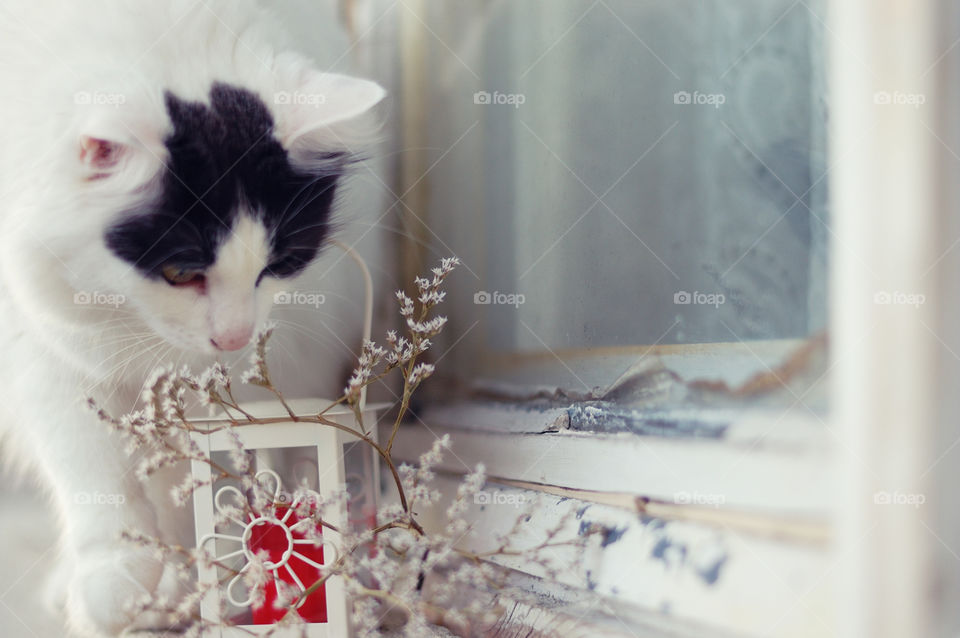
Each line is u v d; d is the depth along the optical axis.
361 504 1.05
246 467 0.89
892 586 0.67
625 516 0.94
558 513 1.02
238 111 1.11
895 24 0.67
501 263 1.26
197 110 1.08
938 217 0.66
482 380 1.29
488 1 1.27
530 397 1.21
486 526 1.10
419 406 1.35
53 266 1.04
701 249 0.98
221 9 1.16
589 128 1.12
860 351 0.69
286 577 0.93
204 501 0.90
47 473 1.14
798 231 0.85
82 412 1.10
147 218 1.05
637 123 1.06
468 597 1.00
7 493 1.48
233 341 1.11
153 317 1.12
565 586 0.95
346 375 1.35
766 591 0.76
